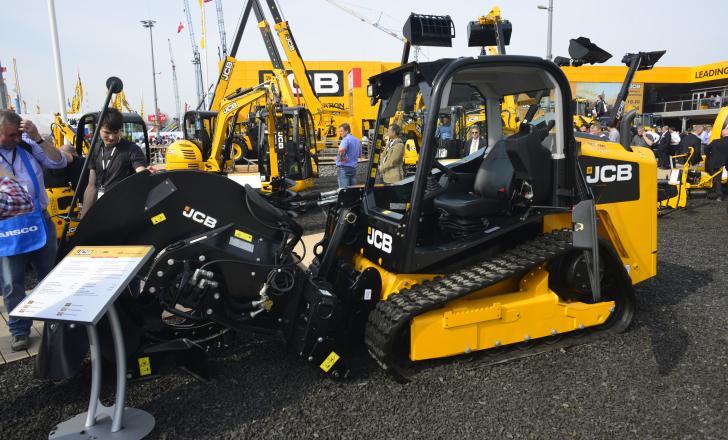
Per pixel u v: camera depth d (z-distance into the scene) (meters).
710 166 9.72
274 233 3.03
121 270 2.29
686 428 2.47
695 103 28.86
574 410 2.66
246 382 3.05
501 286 3.29
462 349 3.03
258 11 11.70
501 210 3.38
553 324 3.28
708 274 4.96
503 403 2.74
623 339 3.46
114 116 3.92
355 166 9.78
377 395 2.87
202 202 2.84
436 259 3.04
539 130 3.26
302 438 2.48
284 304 3.02
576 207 2.85
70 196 5.99
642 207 3.64
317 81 26.06
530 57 3.02
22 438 2.53
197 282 2.74
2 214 2.60
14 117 3.21
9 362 3.36
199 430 2.56
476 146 5.09
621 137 3.89
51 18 9.91
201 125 11.84
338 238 3.37
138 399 2.87
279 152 10.18
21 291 3.41
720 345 3.37
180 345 2.92
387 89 3.41
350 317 3.16
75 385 3.05
